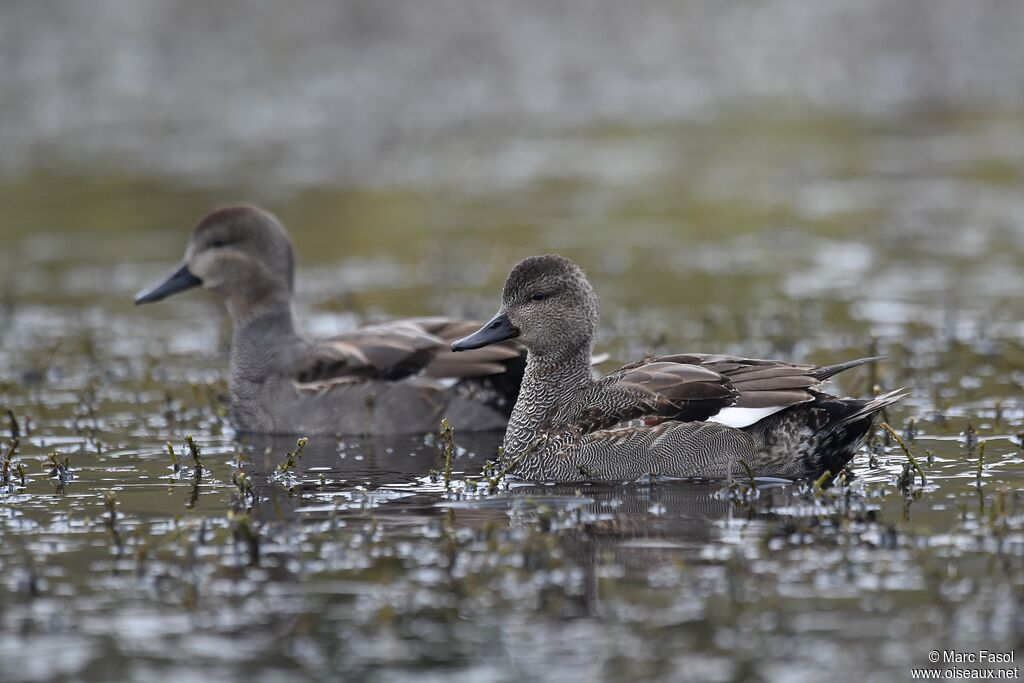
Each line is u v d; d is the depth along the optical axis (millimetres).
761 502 11375
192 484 12359
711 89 37688
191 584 9750
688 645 8664
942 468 12242
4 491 12125
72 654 8719
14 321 19859
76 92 36688
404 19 39719
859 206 25906
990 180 27609
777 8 41594
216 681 8344
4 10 38031
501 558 10094
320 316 19750
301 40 39031
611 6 41156
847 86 37469
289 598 9484
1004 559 9836
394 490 12062
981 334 17328
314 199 27500
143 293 15703
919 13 41750
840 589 9406
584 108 35906
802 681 8211
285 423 14789
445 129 33812
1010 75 37750
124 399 15922
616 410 12406
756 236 24031
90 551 10484
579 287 12906
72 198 27344
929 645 8602
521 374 14555
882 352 16766
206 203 26812
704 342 17578
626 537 10516
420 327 15125
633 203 26766
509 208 26641
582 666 8438
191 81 37469
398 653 8641
